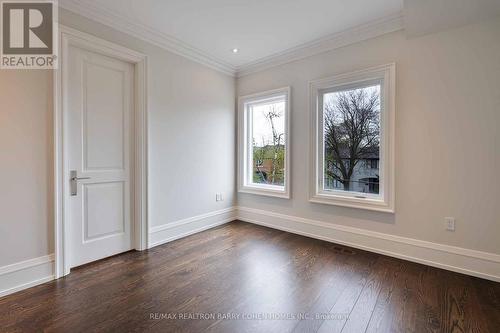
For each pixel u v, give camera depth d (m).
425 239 2.48
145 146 2.85
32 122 2.06
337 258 2.64
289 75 3.45
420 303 1.84
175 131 3.19
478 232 2.22
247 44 3.18
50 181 2.16
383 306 1.81
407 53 2.52
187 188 3.37
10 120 1.95
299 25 2.72
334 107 3.16
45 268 2.14
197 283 2.14
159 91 2.98
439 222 2.40
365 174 2.94
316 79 3.17
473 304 1.82
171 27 2.78
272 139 3.82
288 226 3.53
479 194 2.21
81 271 2.34
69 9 2.24
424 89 2.44
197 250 2.87
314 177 3.24
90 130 2.48
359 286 2.08
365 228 2.86
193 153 3.43
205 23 2.70
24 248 2.03
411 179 2.53
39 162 2.10
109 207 2.66
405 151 2.55
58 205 2.20
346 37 2.88
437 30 2.34
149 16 2.56
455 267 2.32
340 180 3.14
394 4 2.35
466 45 2.24
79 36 2.29
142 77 2.80
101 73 2.54
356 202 2.89
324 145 3.26
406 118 2.54
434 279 2.19
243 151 4.04
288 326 1.61
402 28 2.54
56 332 1.55
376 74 2.70
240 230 3.60
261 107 3.95
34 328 1.58
